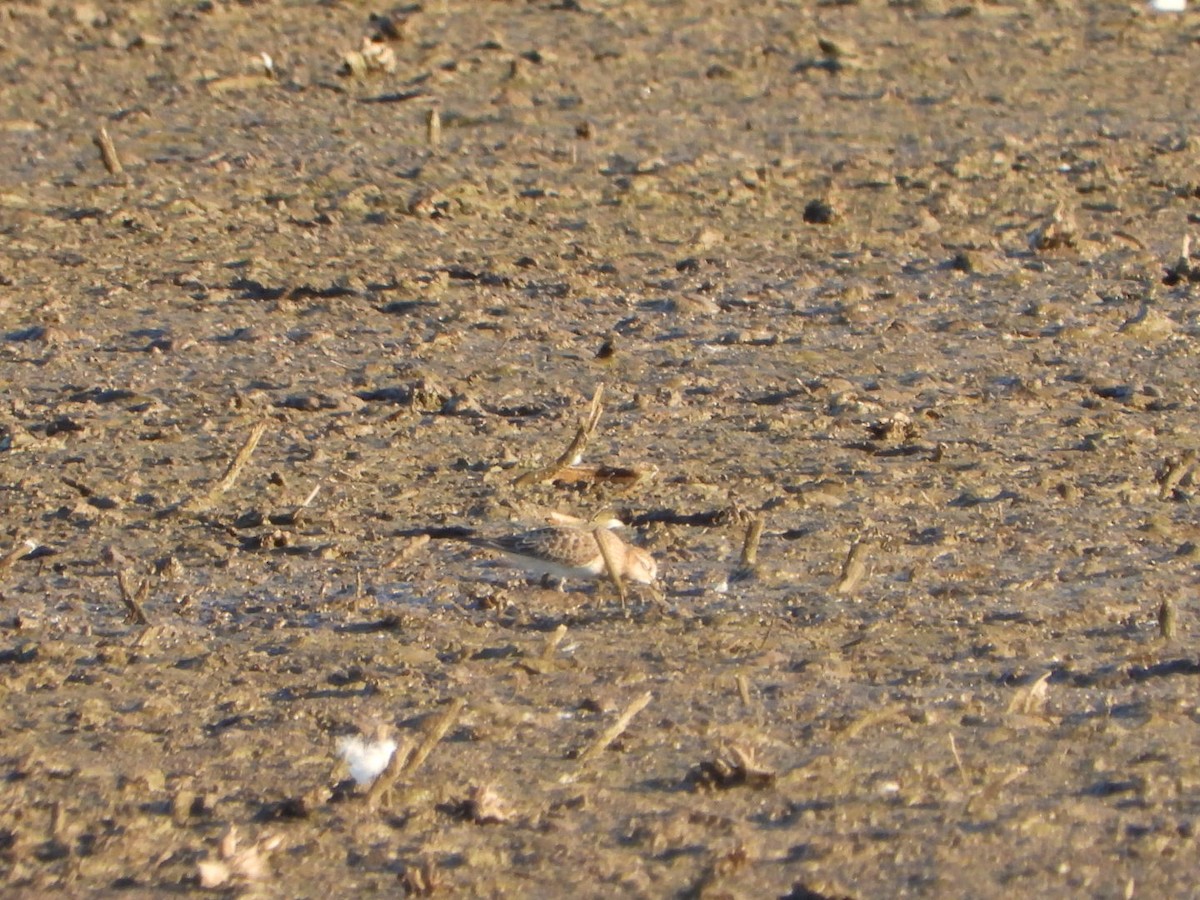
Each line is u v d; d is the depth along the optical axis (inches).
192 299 1873.8
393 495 1298.0
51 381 1619.1
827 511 1240.2
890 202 2250.2
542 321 1784.0
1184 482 1291.8
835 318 1777.8
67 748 919.0
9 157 2514.8
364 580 1136.2
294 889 780.6
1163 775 860.6
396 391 1560.0
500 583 1125.7
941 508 1246.3
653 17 3538.4
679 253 2028.8
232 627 1073.5
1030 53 3233.3
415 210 2199.8
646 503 1264.8
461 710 938.1
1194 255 1987.0
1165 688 956.0
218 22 3489.2
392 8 3614.7
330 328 1768.0
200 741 924.0
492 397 1539.1
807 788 854.5
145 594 1115.9
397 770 858.8
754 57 3166.8
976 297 1854.1
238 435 1450.5
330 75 3056.1
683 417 1473.9
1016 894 762.2
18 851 817.5
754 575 1124.5
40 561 1185.4
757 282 1910.7
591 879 780.0
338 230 2139.5
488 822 830.5
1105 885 767.7
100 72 3083.2
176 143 2608.3
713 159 2491.4
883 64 3144.7
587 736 915.4
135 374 1635.1
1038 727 912.9
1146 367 1615.4
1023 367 1616.6
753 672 984.3
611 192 2305.6
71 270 1978.3
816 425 1444.4
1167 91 2950.3
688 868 789.2
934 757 883.4
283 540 1198.9
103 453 1413.6
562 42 3324.3
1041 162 2465.6
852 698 950.4
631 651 1017.5
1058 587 1098.7
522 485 1306.6
